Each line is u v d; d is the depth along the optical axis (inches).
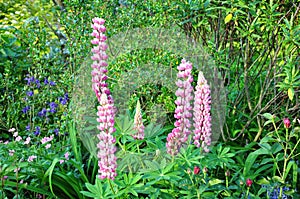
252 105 112.0
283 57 100.6
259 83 112.6
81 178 97.7
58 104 113.7
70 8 113.0
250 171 95.7
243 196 85.5
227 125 107.7
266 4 93.8
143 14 112.6
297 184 98.3
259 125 102.3
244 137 108.2
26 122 118.0
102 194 81.7
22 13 183.0
